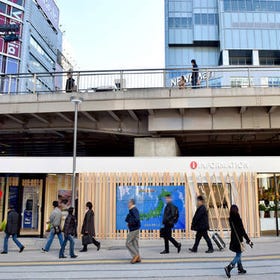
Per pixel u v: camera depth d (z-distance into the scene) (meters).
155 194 15.13
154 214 14.98
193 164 15.27
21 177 16.27
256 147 23.72
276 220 15.24
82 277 8.01
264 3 64.50
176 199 15.03
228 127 17.14
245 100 16.03
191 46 66.75
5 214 16.27
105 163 15.49
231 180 15.11
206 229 11.47
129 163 15.43
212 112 16.91
